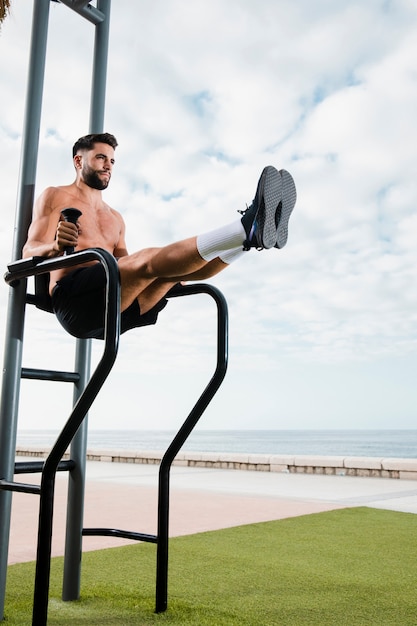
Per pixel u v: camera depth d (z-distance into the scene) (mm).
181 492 5754
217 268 1521
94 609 1833
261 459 8836
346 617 1770
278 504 4816
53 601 1926
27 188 1930
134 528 3592
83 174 2031
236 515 4184
